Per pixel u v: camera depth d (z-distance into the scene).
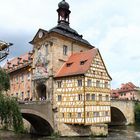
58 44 48.66
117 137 43.38
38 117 43.59
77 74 43.41
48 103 45.28
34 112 42.34
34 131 48.72
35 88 51.41
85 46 54.12
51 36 48.31
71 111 43.84
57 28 51.28
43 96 51.94
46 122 44.62
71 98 44.19
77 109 43.06
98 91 45.44
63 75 45.78
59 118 45.31
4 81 21.28
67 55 50.03
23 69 59.91
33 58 53.03
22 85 60.09
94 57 45.62
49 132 45.94
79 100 42.97
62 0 54.91
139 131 53.97
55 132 44.78
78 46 52.56
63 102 45.22
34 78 51.66
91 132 43.28
